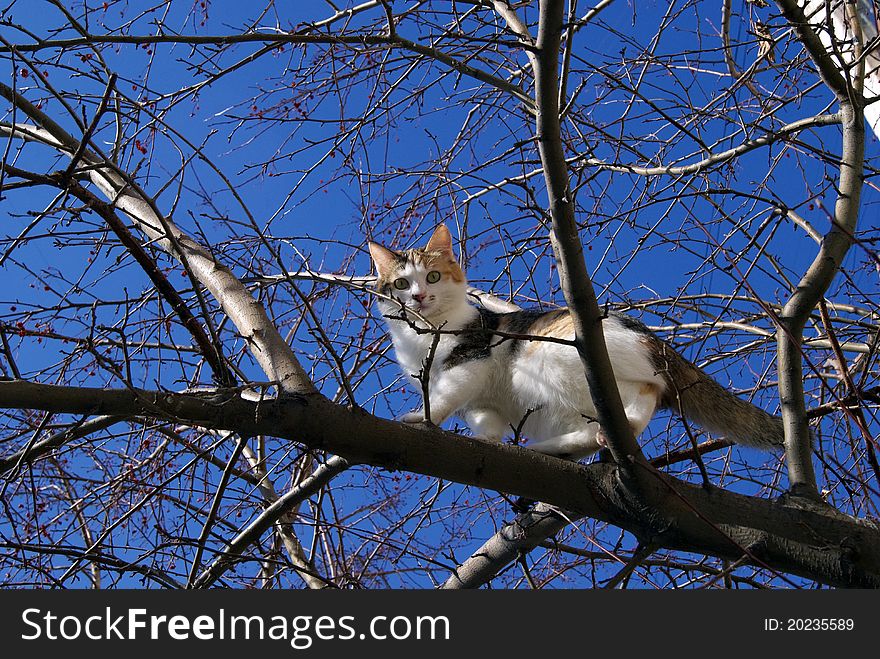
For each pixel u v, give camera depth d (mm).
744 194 4508
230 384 4145
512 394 5766
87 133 3951
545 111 3684
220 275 4965
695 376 5410
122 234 4316
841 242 4625
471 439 3943
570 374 5379
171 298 4441
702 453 5645
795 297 4547
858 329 6039
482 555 5137
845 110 5215
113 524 4695
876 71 5906
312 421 3734
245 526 5223
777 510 3953
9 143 3850
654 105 5289
